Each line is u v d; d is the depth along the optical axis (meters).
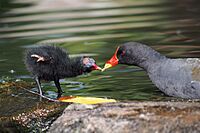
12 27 22.84
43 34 20.80
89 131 9.08
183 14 24.91
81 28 21.98
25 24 23.61
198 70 11.49
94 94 12.13
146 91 12.35
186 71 11.62
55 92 12.45
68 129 9.34
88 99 11.01
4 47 18.41
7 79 13.71
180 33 19.98
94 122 9.13
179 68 11.77
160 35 19.77
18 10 28.72
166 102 9.85
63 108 10.38
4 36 20.64
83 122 9.25
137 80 13.47
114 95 11.99
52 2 30.83
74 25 22.91
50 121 10.15
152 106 9.52
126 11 27.00
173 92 11.81
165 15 24.97
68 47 18.16
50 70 12.41
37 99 11.33
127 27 21.84
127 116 9.11
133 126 8.88
